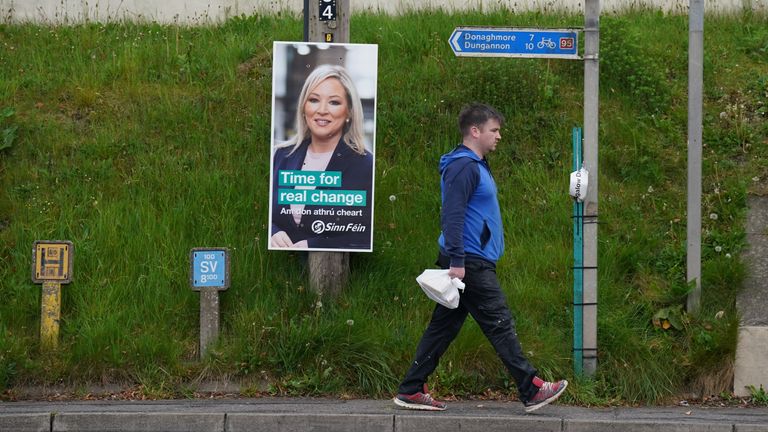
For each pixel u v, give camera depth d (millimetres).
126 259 10273
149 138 12336
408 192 11453
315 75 9984
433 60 13781
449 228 7820
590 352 9188
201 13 16391
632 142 12203
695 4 9961
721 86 13594
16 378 9102
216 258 9555
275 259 10398
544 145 12211
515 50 9289
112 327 9367
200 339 9492
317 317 9625
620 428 8078
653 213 11211
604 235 10789
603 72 13312
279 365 9312
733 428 8047
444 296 7750
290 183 9977
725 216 11023
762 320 9766
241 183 11477
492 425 8094
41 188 11406
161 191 11359
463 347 9195
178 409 8422
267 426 8172
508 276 10258
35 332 9680
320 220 9969
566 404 8867
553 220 11023
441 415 8188
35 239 10531
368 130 10008
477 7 16469
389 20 15453
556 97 13039
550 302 9891
